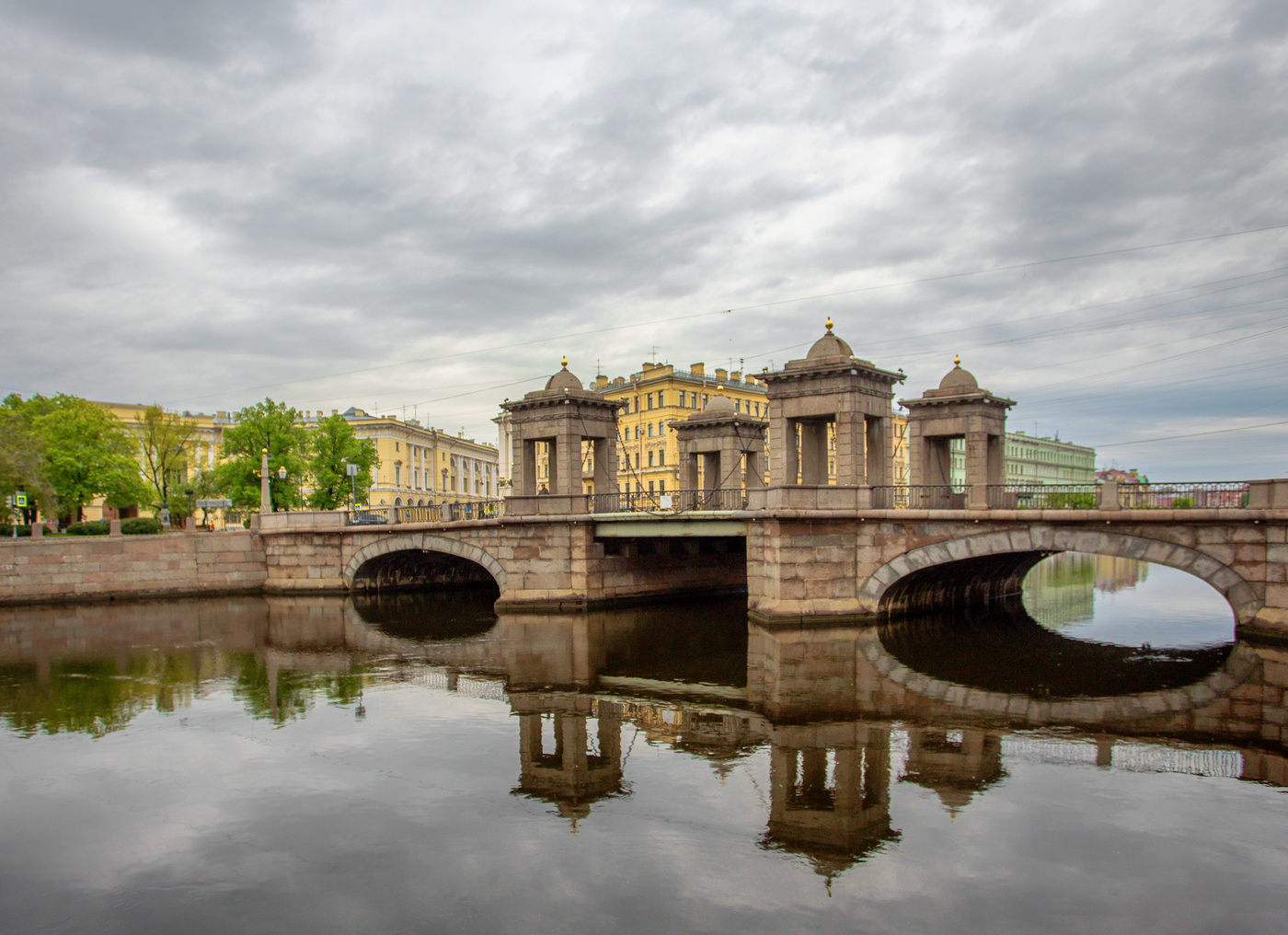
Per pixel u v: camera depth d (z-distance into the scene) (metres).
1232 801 12.70
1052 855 10.84
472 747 16.00
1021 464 124.25
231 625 34.09
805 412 32.34
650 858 10.96
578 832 11.82
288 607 40.16
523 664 24.31
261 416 62.53
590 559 36.03
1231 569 23.27
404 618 35.84
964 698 19.36
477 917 9.53
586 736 16.62
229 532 45.56
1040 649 25.98
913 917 9.30
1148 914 9.30
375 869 10.84
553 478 41.28
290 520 45.16
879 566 29.58
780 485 29.80
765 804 12.76
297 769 14.85
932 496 38.50
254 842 11.74
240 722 18.12
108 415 60.06
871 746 15.62
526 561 36.66
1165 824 11.80
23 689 21.81
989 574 37.84
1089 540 25.45
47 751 16.19
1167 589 48.09
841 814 12.26
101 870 10.99
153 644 29.14
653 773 14.27
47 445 52.94
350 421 96.81
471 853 11.21
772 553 30.06
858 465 31.52
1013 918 9.26
